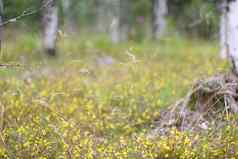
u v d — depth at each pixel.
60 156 4.09
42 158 4.05
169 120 5.20
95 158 4.16
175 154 4.16
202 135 4.50
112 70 7.14
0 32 5.28
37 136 4.42
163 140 4.27
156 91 6.12
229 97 5.12
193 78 6.55
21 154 4.22
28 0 6.29
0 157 4.19
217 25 8.05
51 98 5.75
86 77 6.64
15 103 5.51
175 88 6.22
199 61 7.75
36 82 6.44
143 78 6.56
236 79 5.42
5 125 4.86
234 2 6.10
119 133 5.19
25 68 5.06
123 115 5.60
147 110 5.61
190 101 5.42
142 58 7.13
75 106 5.66
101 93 6.13
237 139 4.38
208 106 5.24
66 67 7.24
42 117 5.16
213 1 7.11
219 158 4.18
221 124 4.71
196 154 4.13
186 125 5.04
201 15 6.98
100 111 5.62
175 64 7.53
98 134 5.06
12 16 6.41
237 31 6.09
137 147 4.22
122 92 6.06
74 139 4.34
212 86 5.34
